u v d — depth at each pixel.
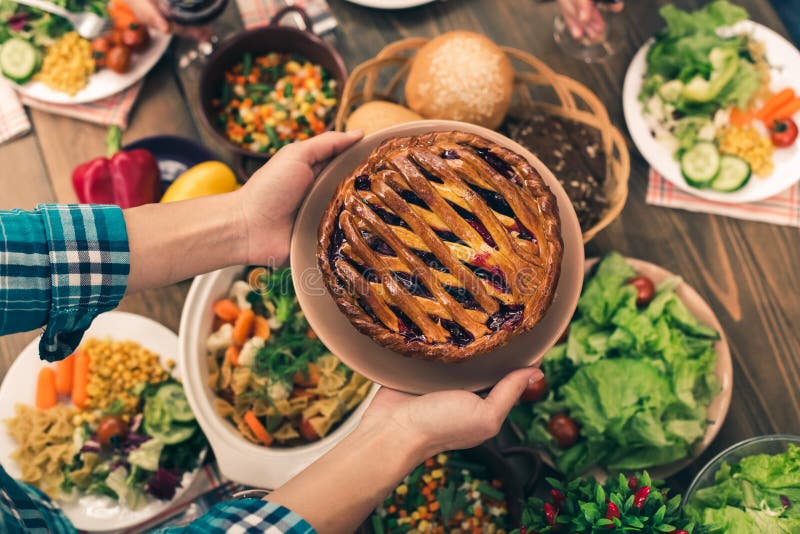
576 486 1.02
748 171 1.18
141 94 1.26
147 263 0.94
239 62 1.25
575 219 0.96
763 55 1.22
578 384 1.12
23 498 0.93
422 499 1.14
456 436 0.94
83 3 1.23
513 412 1.14
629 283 1.15
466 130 0.97
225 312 1.15
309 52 1.24
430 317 0.90
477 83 1.11
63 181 1.24
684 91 1.19
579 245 0.96
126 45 1.22
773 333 1.19
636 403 1.11
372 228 0.90
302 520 0.83
